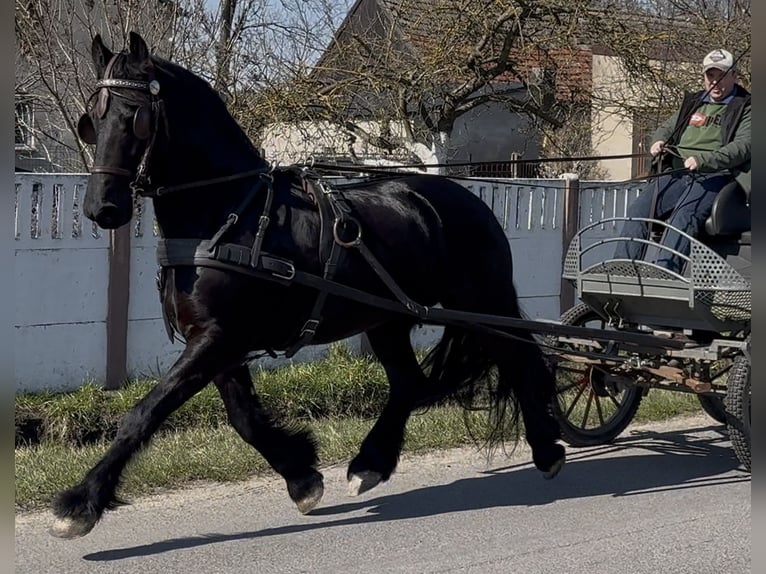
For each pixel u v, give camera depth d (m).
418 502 5.89
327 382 7.83
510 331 5.98
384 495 6.03
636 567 4.80
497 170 17.72
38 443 6.89
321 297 5.14
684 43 14.21
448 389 6.13
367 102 12.76
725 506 5.86
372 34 13.55
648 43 14.00
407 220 5.59
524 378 6.06
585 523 5.52
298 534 5.25
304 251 5.07
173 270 4.86
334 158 11.88
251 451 6.46
